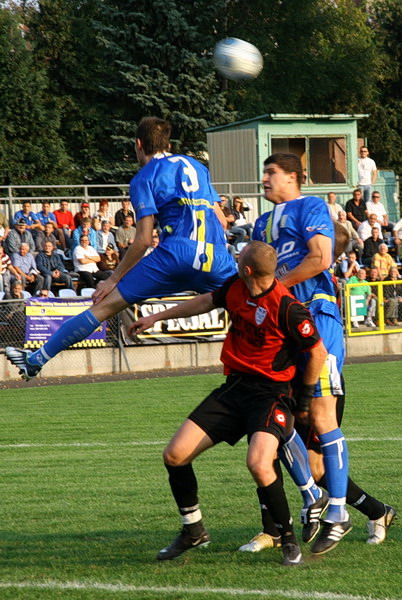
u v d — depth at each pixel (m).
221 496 14.90
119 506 14.38
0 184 70.38
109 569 10.66
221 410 10.64
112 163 76.81
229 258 12.84
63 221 44.31
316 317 11.43
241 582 9.98
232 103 85.38
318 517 11.62
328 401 11.29
